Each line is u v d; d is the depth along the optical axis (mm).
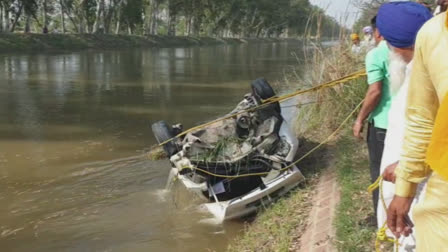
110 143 9734
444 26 2033
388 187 3340
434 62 2045
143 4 65188
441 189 2043
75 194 7008
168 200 6750
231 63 31859
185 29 83500
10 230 5918
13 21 46094
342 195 5613
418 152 2271
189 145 6582
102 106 13984
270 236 5285
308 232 5102
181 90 17750
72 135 10406
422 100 2189
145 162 8453
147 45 55875
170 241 5598
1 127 11078
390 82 3709
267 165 6590
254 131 7035
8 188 7234
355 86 8930
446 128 1961
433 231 2100
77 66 26688
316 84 9508
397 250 2992
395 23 3512
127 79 20953
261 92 7203
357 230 4652
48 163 8406
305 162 7656
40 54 35812
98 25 54469
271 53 46594
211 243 5574
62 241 5641
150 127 11273
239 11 86750
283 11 70188
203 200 6668
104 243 5570
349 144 7910
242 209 6203
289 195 6418
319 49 9859
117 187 7266
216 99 15695
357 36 9453
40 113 12773
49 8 50750
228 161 6473
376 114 4234
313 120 9594
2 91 16531
